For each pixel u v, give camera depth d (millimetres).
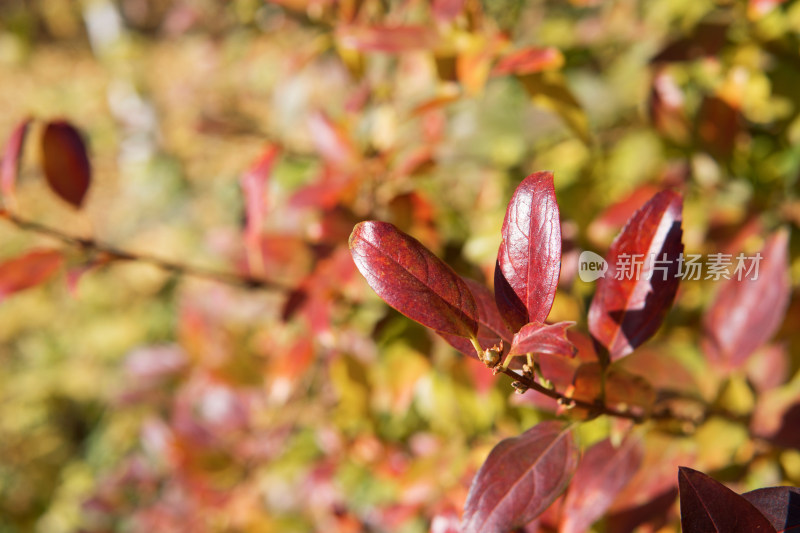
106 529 774
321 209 515
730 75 508
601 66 777
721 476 441
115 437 1343
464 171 680
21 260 486
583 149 716
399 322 510
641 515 419
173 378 727
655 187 496
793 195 533
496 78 743
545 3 804
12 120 2400
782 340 470
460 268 516
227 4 1027
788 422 438
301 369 518
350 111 568
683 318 520
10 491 1418
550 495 367
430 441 535
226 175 1791
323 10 565
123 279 1722
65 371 1597
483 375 466
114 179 2176
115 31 2299
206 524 651
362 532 532
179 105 1459
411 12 607
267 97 1221
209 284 832
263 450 657
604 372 377
